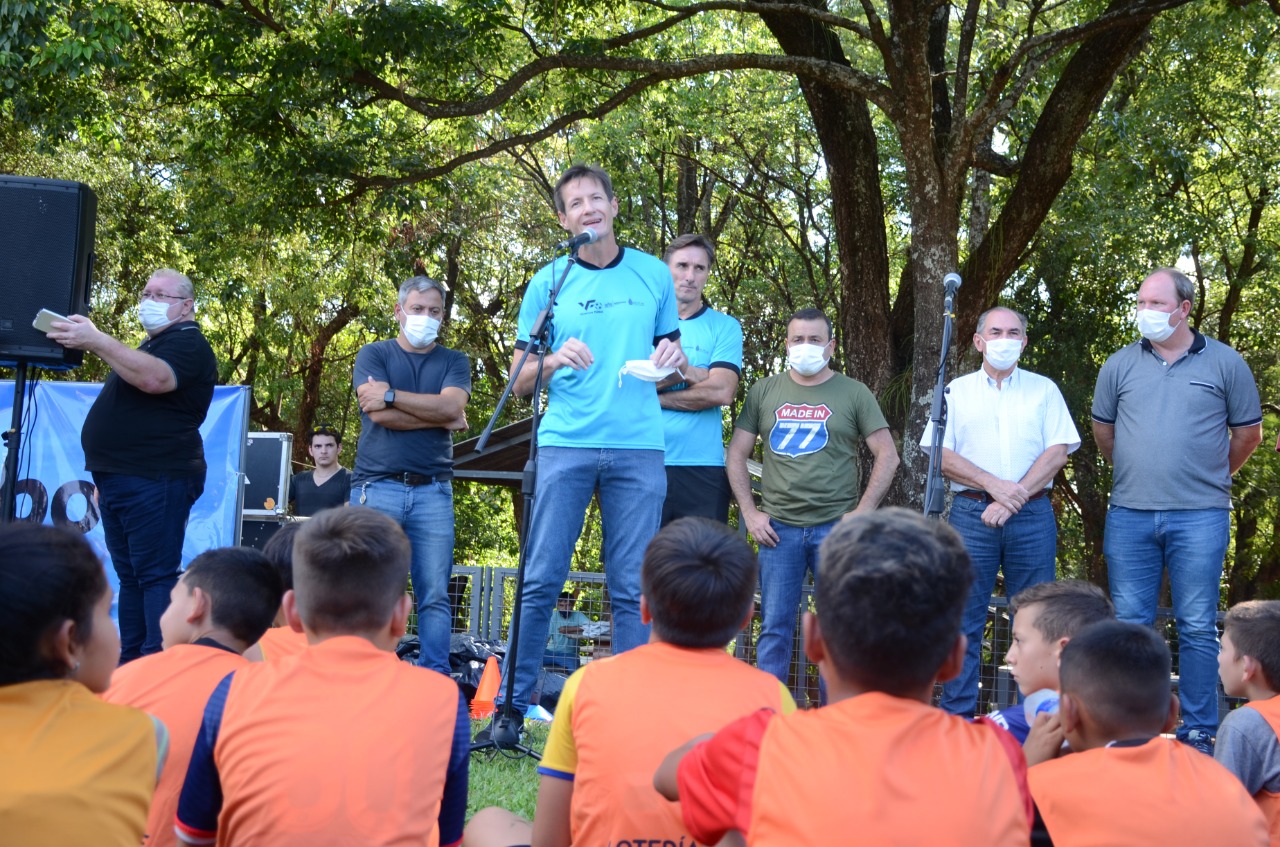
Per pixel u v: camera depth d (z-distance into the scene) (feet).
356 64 35.27
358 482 16.56
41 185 15.84
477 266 66.13
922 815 5.50
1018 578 16.67
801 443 17.16
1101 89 36.88
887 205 58.18
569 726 7.84
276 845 6.54
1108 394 16.62
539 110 43.98
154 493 15.53
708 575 7.48
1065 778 7.19
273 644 9.82
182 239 53.01
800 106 57.31
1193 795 7.01
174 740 7.80
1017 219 37.76
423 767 6.85
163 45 37.40
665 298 14.93
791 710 7.66
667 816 7.14
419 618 16.66
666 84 48.60
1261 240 55.21
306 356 63.82
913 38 29.27
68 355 15.84
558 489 14.38
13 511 15.90
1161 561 16.17
